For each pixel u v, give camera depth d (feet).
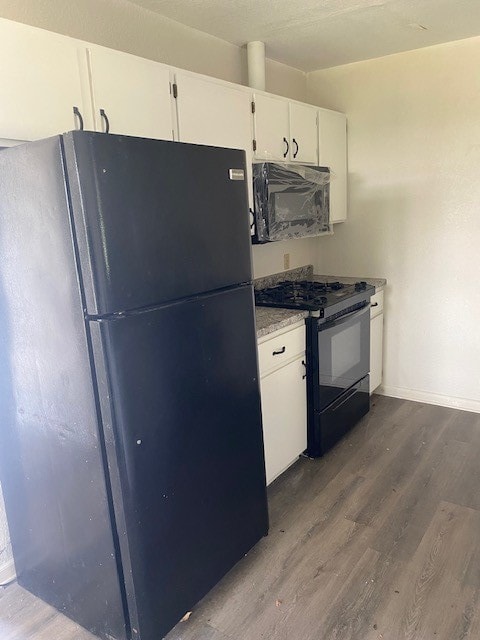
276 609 5.85
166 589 5.34
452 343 11.05
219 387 5.78
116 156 4.39
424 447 9.52
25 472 5.74
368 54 10.41
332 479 8.57
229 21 8.28
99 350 4.51
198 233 5.29
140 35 7.61
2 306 5.36
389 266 11.53
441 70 10.00
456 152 10.19
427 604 5.80
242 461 6.29
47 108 5.30
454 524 7.22
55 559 5.74
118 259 4.49
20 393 5.48
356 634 5.45
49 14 6.34
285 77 11.03
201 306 5.41
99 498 4.96
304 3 7.63
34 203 4.61
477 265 10.42
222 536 6.09
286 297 9.50
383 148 11.05
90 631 5.67
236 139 7.97
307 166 9.77
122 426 4.68
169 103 6.69
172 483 5.27
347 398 9.96
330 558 6.66
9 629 5.77
